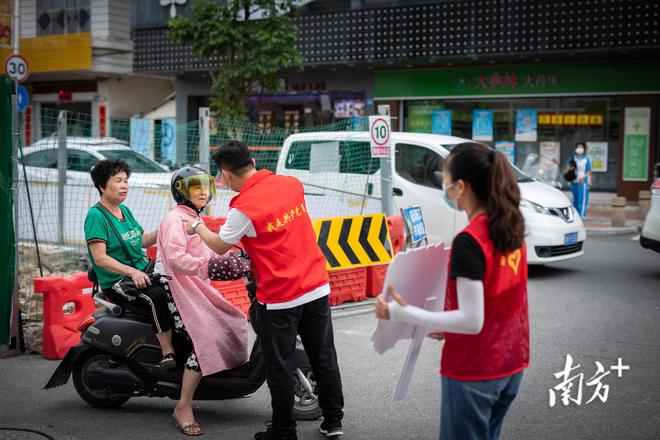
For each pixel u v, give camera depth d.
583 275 10.02
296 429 4.60
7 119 6.18
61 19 24.52
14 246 6.29
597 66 18.36
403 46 18.95
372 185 10.48
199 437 4.52
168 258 4.47
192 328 4.55
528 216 9.82
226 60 18.05
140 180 10.85
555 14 17.30
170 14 22.28
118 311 4.83
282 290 4.10
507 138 19.72
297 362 4.64
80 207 10.91
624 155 18.56
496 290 2.85
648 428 4.71
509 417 4.90
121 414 4.95
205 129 9.77
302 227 4.23
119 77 25.03
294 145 10.63
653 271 10.34
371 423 4.78
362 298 8.37
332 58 19.81
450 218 10.08
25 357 6.28
